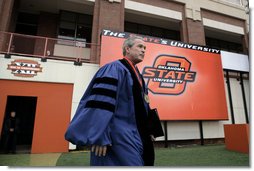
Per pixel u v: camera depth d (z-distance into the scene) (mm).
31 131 8875
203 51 8945
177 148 7246
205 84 8523
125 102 1342
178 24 11258
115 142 1239
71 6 9914
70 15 10297
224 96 8758
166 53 8234
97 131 1096
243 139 5844
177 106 7801
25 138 8734
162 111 7539
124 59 1547
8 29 8539
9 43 7020
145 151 1366
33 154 6062
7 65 6602
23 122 8852
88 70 7414
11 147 6402
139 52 1576
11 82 6562
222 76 8992
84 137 1084
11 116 6645
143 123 1395
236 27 11891
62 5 9859
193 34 10219
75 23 10258
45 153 6227
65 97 6953
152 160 1388
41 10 10461
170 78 8008
